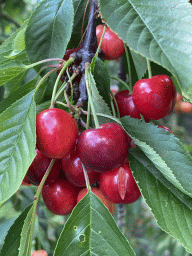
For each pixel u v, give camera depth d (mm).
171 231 264
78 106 305
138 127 288
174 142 281
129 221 817
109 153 266
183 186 273
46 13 312
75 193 311
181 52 230
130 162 286
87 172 288
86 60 323
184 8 241
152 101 300
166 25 240
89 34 341
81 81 319
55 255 256
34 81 337
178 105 646
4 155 264
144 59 360
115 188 286
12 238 285
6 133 267
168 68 226
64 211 312
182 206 276
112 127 272
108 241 265
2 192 256
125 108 325
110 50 364
